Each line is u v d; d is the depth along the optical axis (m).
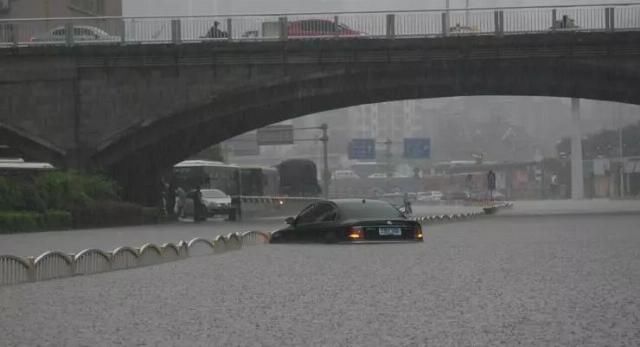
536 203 174.88
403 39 93.81
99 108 99.12
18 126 99.50
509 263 36.03
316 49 95.00
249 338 19.14
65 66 98.62
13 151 103.44
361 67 95.44
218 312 23.05
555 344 17.92
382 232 49.50
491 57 94.12
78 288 29.23
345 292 26.80
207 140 113.44
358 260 38.16
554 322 20.56
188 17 97.31
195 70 97.88
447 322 20.78
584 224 73.88
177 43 96.50
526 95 105.25
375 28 94.88
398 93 102.38
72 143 99.50
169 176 118.56
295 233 51.81
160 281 31.08
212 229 80.12
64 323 21.70
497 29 93.81
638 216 90.50
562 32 92.62
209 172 127.50
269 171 156.00
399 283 29.02
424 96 104.69
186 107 98.06
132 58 97.88
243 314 22.62
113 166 102.31
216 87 97.69
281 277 31.62
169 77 98.25
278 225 90.62
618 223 74.81
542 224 75.69
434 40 93.50
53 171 89.75
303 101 102.00
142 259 38.22
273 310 23.25
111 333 20.09
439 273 32.09
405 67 95.25
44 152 100.62
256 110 102.31
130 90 98.81
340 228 49.22
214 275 32.91
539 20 93.88
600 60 93.69
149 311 23.48
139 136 100.88
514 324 20.34
